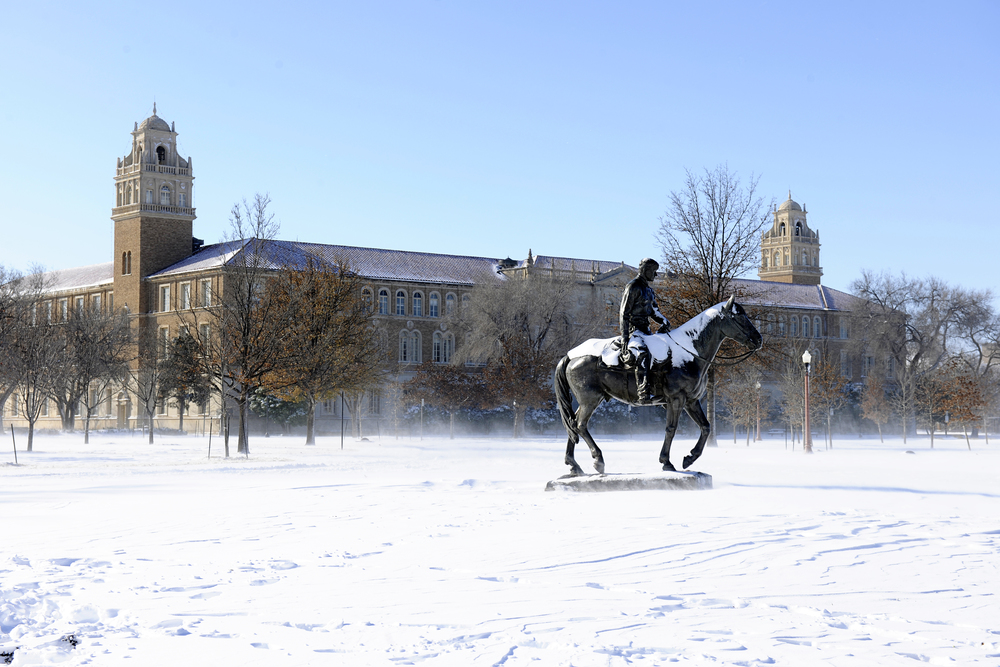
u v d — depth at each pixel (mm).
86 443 66875
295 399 62875
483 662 6883
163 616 8383
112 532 14219
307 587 9719
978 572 10438
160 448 59500
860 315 104312
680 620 8219
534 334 91188
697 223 57094
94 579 10195
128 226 120500
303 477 28797
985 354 105000
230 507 17859
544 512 16188
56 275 133625
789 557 11359
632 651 7199
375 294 119562
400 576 10320
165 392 86688
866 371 145500
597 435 93188
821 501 17609
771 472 29000
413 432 95562
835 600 9039
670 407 20859
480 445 63844
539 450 53969
